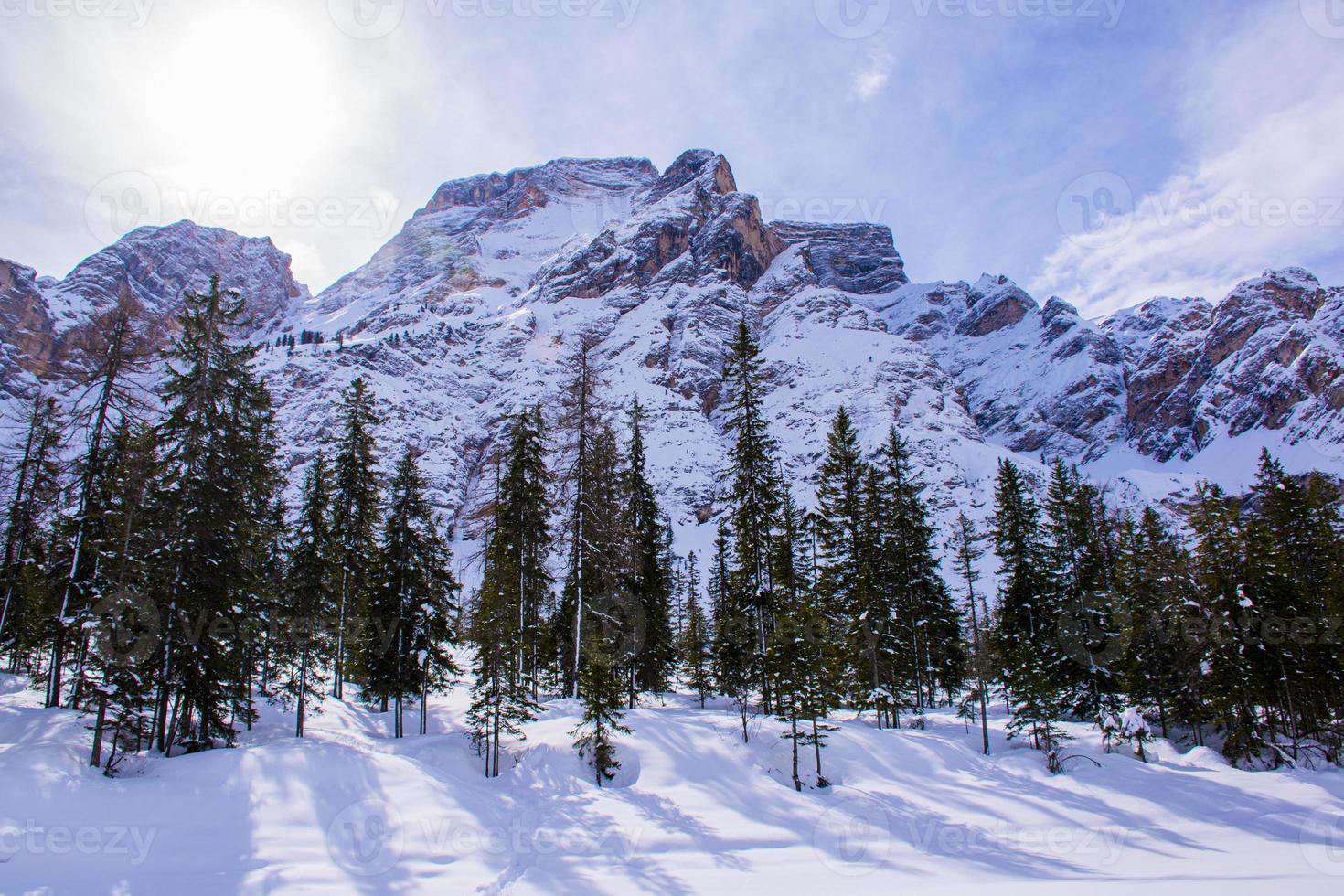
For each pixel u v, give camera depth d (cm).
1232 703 2886
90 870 1322
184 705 2119
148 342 2070
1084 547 3497
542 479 2917
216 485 2081
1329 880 1445
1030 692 2752
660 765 2280
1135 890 1341
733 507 2898
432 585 2866
